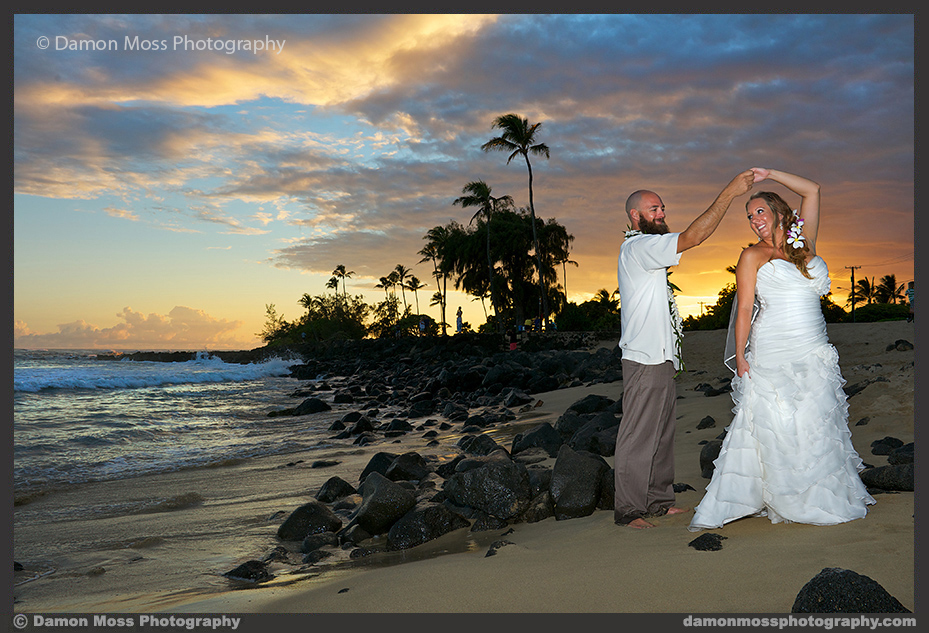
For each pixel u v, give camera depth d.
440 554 3.82
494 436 8.90
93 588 3.74
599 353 20.52
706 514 3.14
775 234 3.23
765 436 3.09
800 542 2.73
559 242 47.75
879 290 84.12
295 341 74.75
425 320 45.50
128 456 9.23
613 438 5.99
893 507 3.01
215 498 6.38
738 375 3.27
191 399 19.31
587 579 2.63
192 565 4.18
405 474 6.30
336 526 4.88
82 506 6.13
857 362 9.77
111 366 39.16
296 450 9.71
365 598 2.77
